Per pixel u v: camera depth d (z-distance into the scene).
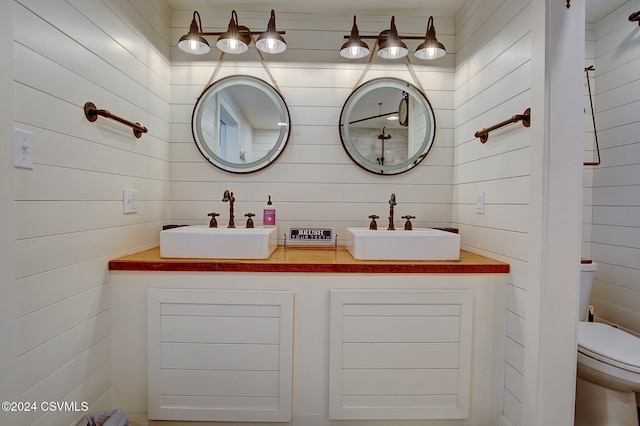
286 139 1.92
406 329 1.41
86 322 1.22
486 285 1.41
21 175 0.91
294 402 1.43
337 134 1.94
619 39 1.90
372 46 1.94
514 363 1.36
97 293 1.29
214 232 1.55
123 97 1.43
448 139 1.97
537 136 1.20
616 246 1.93
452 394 1.43
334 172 1.95
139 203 1.59
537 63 1.20
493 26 1.53
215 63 1.92
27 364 0.95
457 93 1.93
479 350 1.43
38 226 0.98
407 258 1.47
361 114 1.94
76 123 1.14
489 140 1.56
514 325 1.36
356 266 1.38
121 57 1.41
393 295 1.39
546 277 1.17
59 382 1.09
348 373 1.42
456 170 1.93
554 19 1.15
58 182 1.06
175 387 1.40
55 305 1.06
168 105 1.89
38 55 0.97
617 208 1.93
